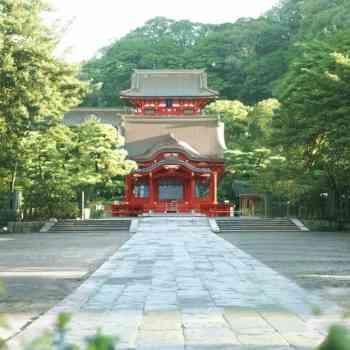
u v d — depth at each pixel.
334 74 36.62
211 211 55.22
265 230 40.75
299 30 88.00
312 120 36.88
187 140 62.59
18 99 31.64
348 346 1.49
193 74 72.75
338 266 18.44
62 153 44.12
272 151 54.06
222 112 72.56
